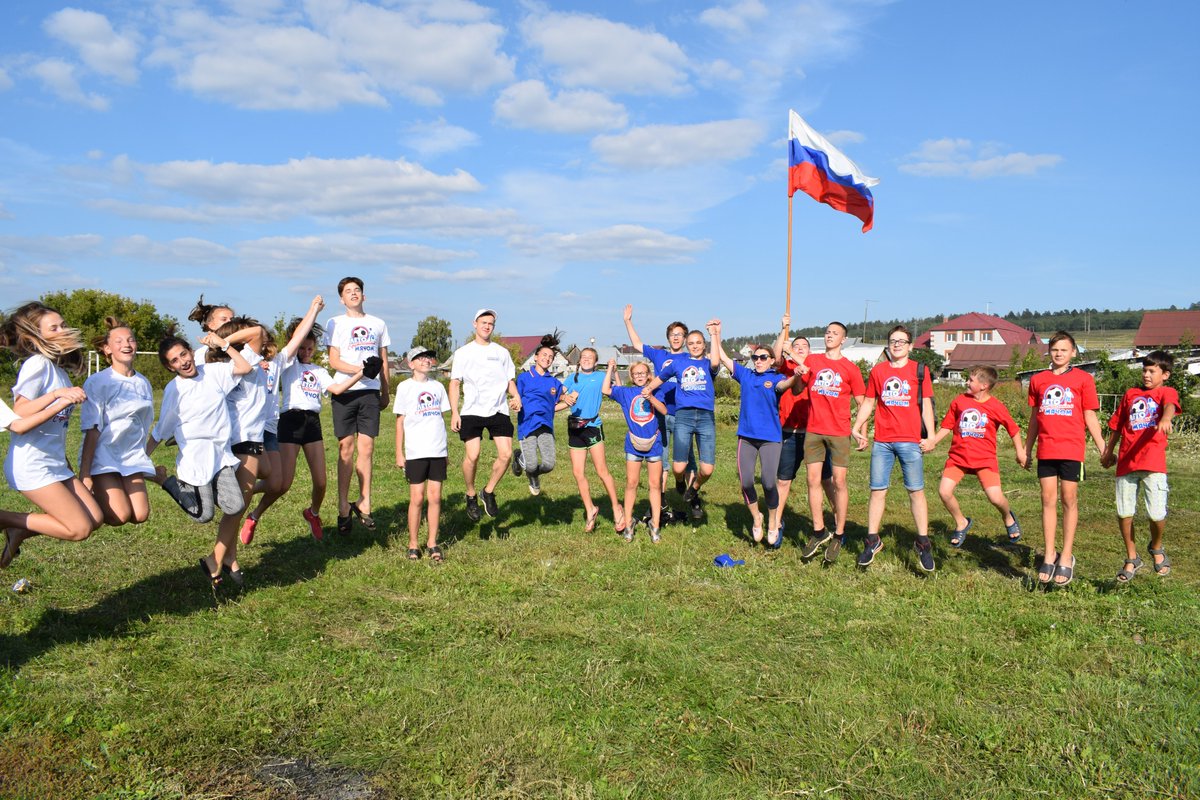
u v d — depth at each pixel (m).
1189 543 8.36
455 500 10.18
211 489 5.76
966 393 7.94
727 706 4.33
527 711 4.18
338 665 4.81
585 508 9.35
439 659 4.91
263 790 3.51
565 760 3.75
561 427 23.06
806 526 9.03
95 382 5.18
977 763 3.80
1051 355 6.79
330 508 9.48
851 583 6.69
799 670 4.84
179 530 8.09
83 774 3.56
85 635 5.16
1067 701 4.41
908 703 4.36
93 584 6.17
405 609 5.83
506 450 8.23
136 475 5.39
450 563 7.05
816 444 7.23
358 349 8.05
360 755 3.77
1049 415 6.66
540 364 8.52
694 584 6.58
